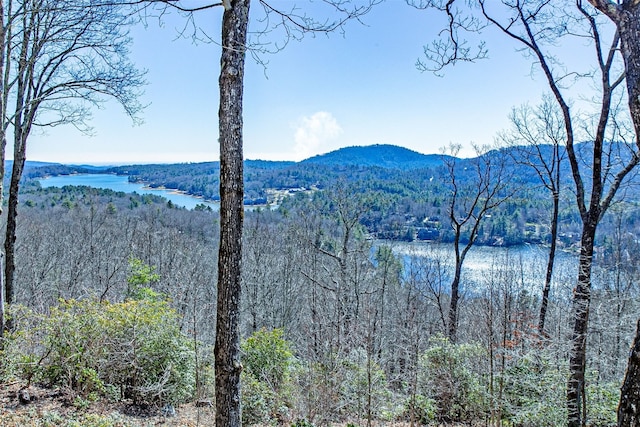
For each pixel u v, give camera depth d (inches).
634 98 109.3
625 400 106.7
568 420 304.3
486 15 323.9
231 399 166.4
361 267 809.5
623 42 112.5
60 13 311.7
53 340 251.6
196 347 303.6
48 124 373.4
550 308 407.2
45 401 230.4
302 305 1024.9
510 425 345.4
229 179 167.2
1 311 254.1
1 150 255.6
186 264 1011.9
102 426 205.9
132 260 655.8
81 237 1181.1
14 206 343.9
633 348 108.1
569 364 313.1
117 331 269.6
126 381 277.9
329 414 323.0
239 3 165.9
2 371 242.1
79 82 349.7
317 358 382.6
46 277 1009.5
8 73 301.4
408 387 378.0
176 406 288.5
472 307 540.1
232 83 167.0
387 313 768.9
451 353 380.8
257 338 361.1
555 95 323.9
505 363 351.3
